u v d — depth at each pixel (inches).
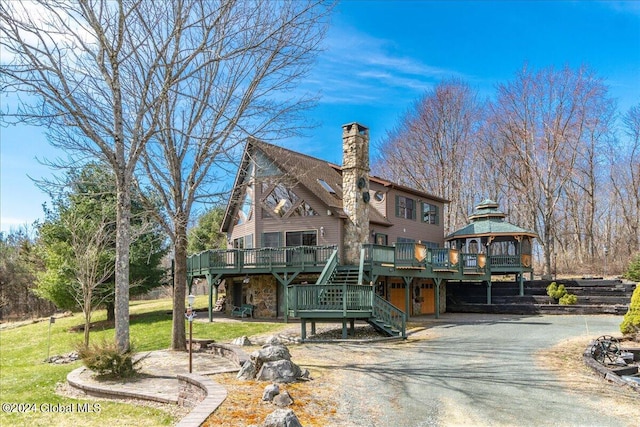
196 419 272.5
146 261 1003.9
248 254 920.9
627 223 1756.9
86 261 697.0
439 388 372.2
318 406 317.7
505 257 1143.0
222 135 551.8
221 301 1187.9
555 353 528.4
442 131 1868.8
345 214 949.8
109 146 498.3
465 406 323.3
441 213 1366.9
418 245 914.7
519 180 1669.5
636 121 1739.7
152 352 587.2
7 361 756.0
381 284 959.0
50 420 342.0
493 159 1856.5
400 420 292.8
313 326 698.8
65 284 957.8
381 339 636.7
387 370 439.2
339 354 533.0
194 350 595.2
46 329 1058.1
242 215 1099.9
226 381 372.5
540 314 978.1
